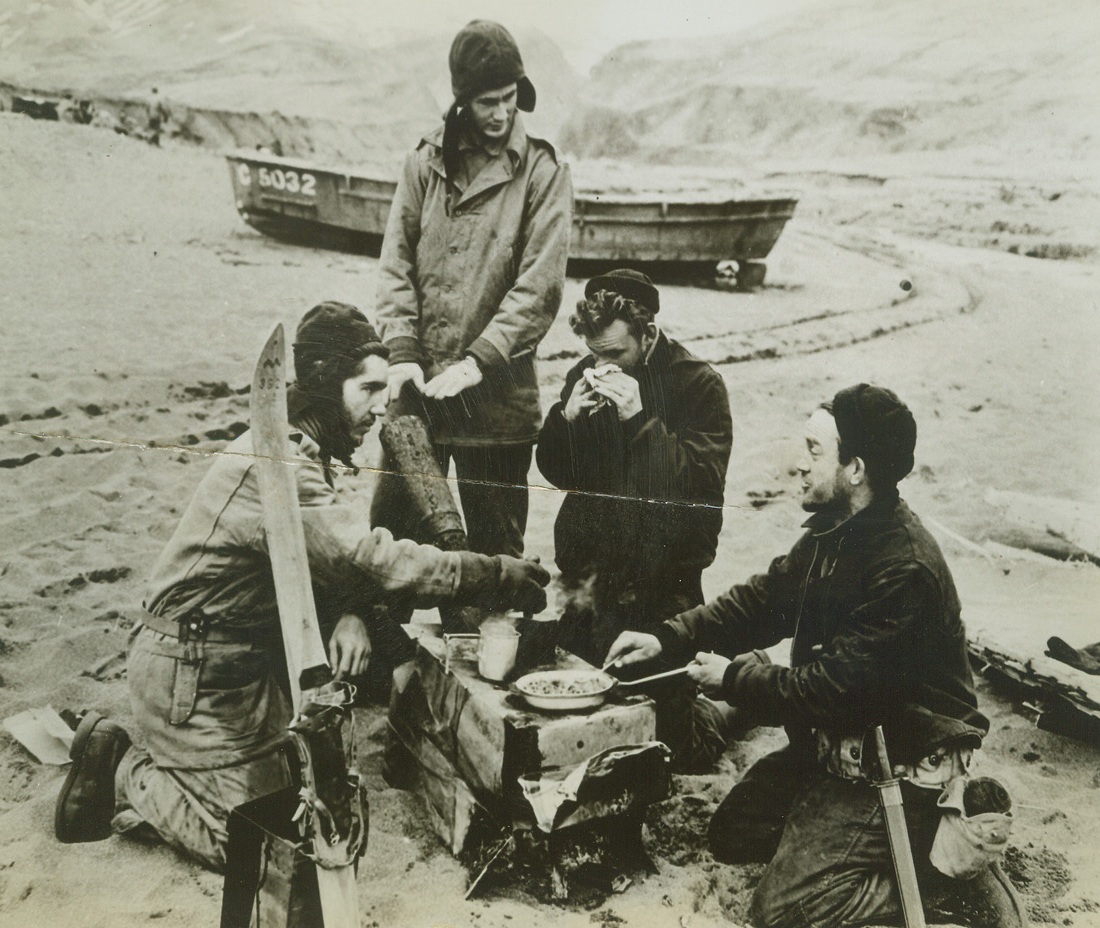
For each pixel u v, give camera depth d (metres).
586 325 3.89
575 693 3.58
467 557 3.89
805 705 3.91
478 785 3.57
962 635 3.98
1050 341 4.32
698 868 3.82
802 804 3.89
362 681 3.85
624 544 4.02
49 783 3.67
